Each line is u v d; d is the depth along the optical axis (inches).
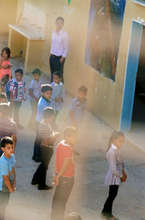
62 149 247.8
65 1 490.9
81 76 460.4
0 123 271.6
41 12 551.2
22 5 612.7
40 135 292.4
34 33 551.2
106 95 416.8
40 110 332.2
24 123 407.5
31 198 290.5
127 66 381.1
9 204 280.2
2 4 650.8
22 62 585.6
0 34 660.1
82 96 336.2
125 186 313.4
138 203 294.2
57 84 367.2
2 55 423.5
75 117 339.0
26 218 265.9
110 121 413.4
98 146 373.1
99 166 340.2
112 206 288.2
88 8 436.8
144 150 363.9
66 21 489.4
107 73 410.6
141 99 389.7
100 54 419.5
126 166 342.0
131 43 374.9
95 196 298.5
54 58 466.3
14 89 379.9
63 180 249.9
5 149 240.7
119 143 259.9
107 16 401.4
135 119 393.4
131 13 370.0
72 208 282.5
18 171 322.7
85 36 446.0
